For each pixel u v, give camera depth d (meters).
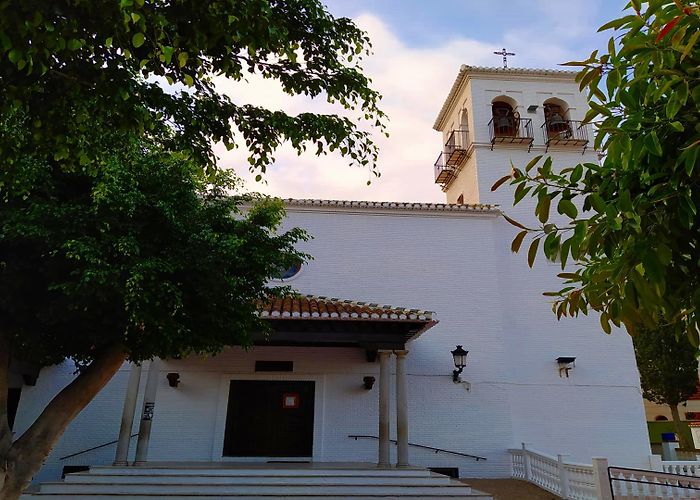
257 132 5.13
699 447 21.05
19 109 3.89
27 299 5.66
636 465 14.34
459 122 19.94
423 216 16.45
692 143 2.03
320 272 15.59
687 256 2.40
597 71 2.67
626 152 2.24
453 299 15.53
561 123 17.92
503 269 16.23
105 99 3.91
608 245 2.45
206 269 6.33
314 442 13.60
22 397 13.27
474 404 14.42
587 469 10.76
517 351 15.32
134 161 6.37
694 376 24.25
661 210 2.26
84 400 6.32
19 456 5.60
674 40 2.18
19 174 4.94
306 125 5.11
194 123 4.93
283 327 12.40
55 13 3.08
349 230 16.16
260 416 13.83
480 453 13.96
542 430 14.51
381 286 15.54
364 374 14.30
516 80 19.11
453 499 9.76
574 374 15.18
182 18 3.63
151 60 4.05
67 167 4.82
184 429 13.45
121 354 6.74
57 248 5.46
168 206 6.22
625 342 15.64
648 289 2.20
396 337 12.39
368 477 10.62
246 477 10.40
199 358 14.12
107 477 10.11
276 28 4.06
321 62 4.94
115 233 5.98
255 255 7.57
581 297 2.88
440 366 14.76
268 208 8.68
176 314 6.38
